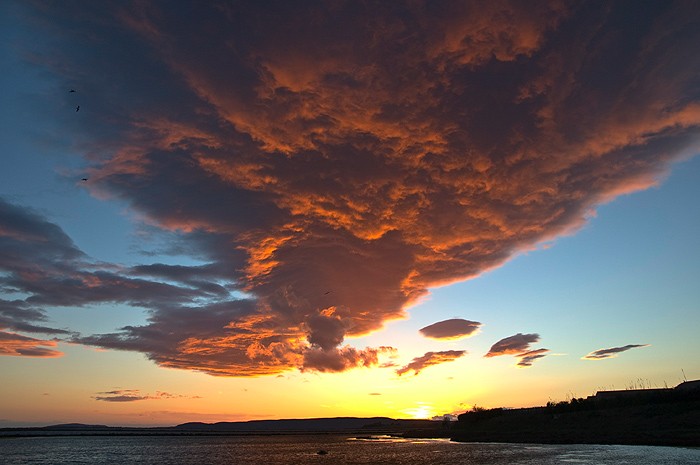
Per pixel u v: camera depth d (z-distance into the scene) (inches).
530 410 5964.6
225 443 5797.2
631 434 3484.3
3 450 4463.6
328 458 3036.4
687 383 5575.8
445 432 6328.7
